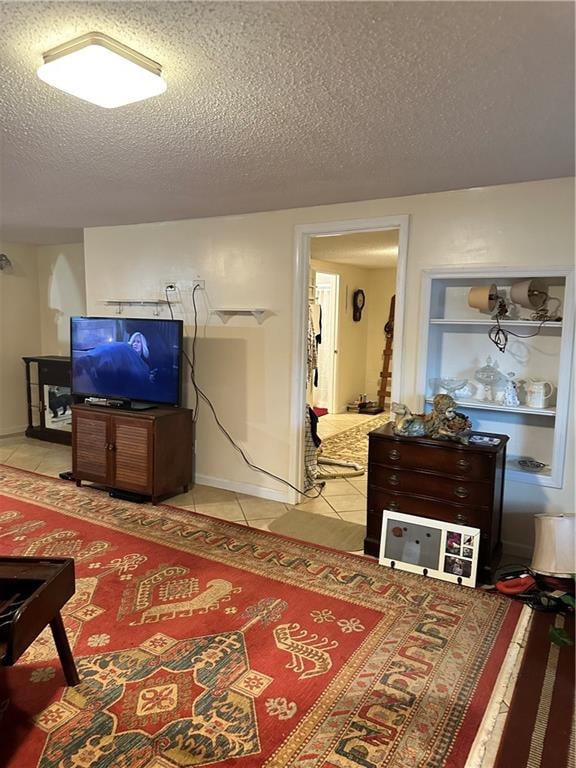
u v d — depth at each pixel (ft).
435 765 5.19
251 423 13.10
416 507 9.30
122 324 13.25
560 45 4.73
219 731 5.55
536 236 9.30
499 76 5.33
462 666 6.67
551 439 10.05
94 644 6.98
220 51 4.92
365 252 18.93
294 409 12.40
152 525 11.03
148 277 14.40
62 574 6.11
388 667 6.62
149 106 6.19
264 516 11.76
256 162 8.34
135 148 7.77
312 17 4.36
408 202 10.42
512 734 5.59
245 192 10.37
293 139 7.27
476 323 10.04
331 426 21.35
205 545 10.09
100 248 15.21
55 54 4.94
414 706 5.97
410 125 6.68
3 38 4.73
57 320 19.49
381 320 25.50
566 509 9.45
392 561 9.29
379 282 25.35
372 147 7.54
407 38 4.65
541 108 6.11
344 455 17.01
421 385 10.57
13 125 6.86
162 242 14.05
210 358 13.57
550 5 4.12
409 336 10.63
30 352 19.76
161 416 12.22
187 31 4.58
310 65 5.17
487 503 8.73
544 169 8.53
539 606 7.96
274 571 9.08
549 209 9.16
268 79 5.47
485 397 10.43
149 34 4.65
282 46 4.83
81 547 9.87
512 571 9.16
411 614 7.82
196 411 13.94
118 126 6.87
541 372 10.04
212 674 6.43
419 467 9.21
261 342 12.74
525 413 10.18
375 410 24.18
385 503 9.59
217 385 13.53
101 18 4.40
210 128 6.90
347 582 8.74
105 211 12.55
